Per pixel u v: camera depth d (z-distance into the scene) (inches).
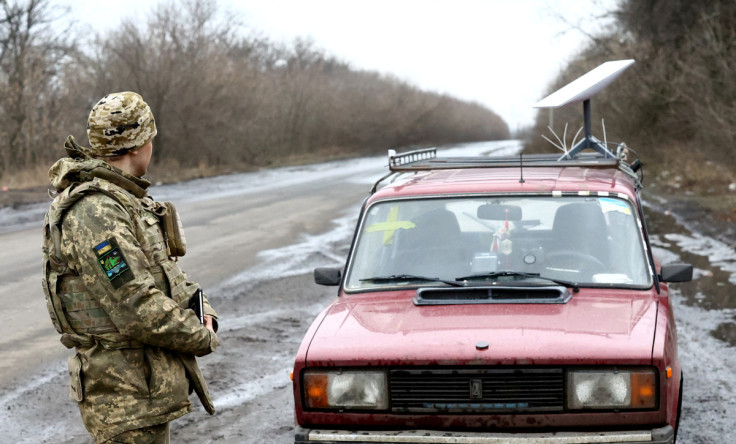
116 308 118.8
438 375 154.7
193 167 1485.0
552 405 152.9
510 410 153.3
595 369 151.9
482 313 170.1
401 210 201.0
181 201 900.0
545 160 253.0
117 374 121.9
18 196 936.9
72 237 120.4
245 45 2137.1
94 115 125.9
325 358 158.1
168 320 120.9
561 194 196.7
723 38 944.3
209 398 133.3
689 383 248.2
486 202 198.1
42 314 367.9
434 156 275.1
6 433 220.7
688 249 484.7
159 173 1353.3
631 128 1259.2
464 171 239.8
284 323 339.9
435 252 192.2
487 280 183.9
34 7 1279.5
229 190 1051.3
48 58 1307.8
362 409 157.4
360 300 185.2
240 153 1599.4
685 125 1141.7
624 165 230.2
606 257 186.7
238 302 382.0
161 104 1422.2
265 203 862.5
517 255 188.1
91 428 123.8
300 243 565.3
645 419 151.3
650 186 896.3
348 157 2133.4
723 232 538.9
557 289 175.6
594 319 164.7
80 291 122.0
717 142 889.5
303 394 159.6
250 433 217.3
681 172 957.8
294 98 2103.8
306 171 1483.8
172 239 131.0
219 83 1485.0
